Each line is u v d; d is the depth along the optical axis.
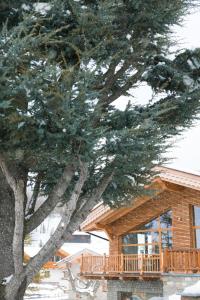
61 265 34.22
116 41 5.84
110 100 6.54
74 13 5.50
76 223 5.71
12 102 4.75
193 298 5.97
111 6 5.61
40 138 4.93
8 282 5.29
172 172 14.61
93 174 6.18
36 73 4.80
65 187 5.71
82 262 17.88
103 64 5.51
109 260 16.58
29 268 5.25
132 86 6.72
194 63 6.70
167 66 6.57
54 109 4.70
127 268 15.93
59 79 5.08
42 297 30.70
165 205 16.62
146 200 16.81
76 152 5.06
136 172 6.38
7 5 5.71
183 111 6.33
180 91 6.60
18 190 5.15
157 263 14.98
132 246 17.75
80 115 4.78
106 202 7.04
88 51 5.43
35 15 5.55
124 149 5.30
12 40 4.62
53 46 5.80
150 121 5.39
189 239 15.36
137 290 16.22
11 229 5.77
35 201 6.43
